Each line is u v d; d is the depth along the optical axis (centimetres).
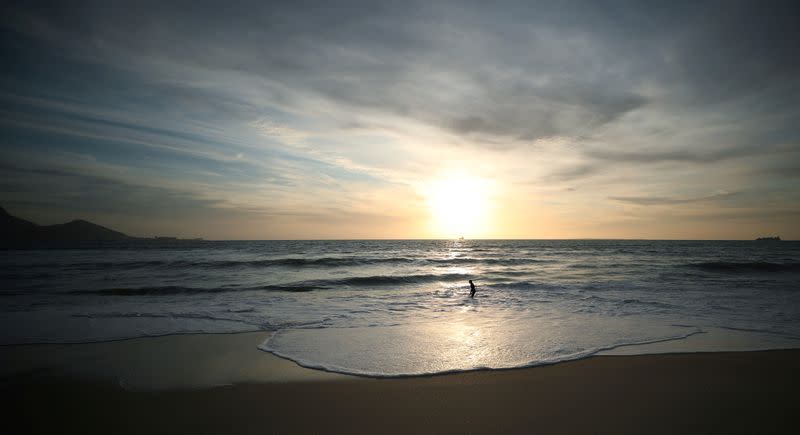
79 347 721
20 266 2391
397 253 4488
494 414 429
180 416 433
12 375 570
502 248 6322
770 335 799
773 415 426
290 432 392
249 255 3662
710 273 2206
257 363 621
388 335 805
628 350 689
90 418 431
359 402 466
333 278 1947
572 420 412
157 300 1301
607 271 2364
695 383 529
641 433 381
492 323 927
